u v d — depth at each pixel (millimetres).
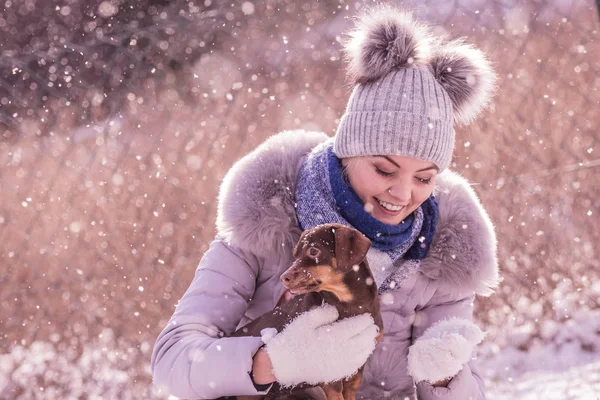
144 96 7051
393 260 2666
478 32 7355
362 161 2637
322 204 2635
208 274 2703
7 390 5066
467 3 7547
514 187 5750
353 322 2320
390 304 2725
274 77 8055
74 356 5371
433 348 2457
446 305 2811
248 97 7332
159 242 5770
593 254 5516
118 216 5957
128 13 9883
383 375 2758
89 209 6020
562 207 5734
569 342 4977
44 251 5875
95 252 5809
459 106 2820
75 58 6289
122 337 5441
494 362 4941
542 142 5969
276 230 2646
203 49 8125
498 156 5871
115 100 6133
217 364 2342
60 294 5711
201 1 9445
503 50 7066
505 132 5977
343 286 2377
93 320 5547
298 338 2281
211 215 5859
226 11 7691
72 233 5953
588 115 6199
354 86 2818
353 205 2607
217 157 6371
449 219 2752
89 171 6266
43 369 5254
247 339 2367
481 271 2725
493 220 5656
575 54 6793
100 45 6016
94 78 6066
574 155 5934
